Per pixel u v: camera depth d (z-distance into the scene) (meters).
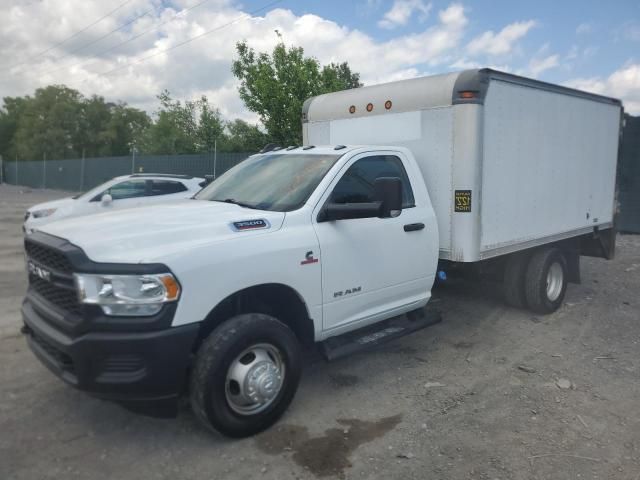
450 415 4.24
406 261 5.10
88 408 4.29
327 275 4.36
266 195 4.63
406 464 3.57
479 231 5.52
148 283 3.32
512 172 5.99
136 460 3.61
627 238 13.32
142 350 3.31
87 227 3.82
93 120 63.06
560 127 6.84
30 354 5.36
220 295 3.63
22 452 3.67
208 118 29.80
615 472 3.47
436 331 6.32
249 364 3.81
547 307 6.82
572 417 4.20
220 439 3.88
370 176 4.95
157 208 4.45
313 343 4.44
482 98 5.35
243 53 17.20
